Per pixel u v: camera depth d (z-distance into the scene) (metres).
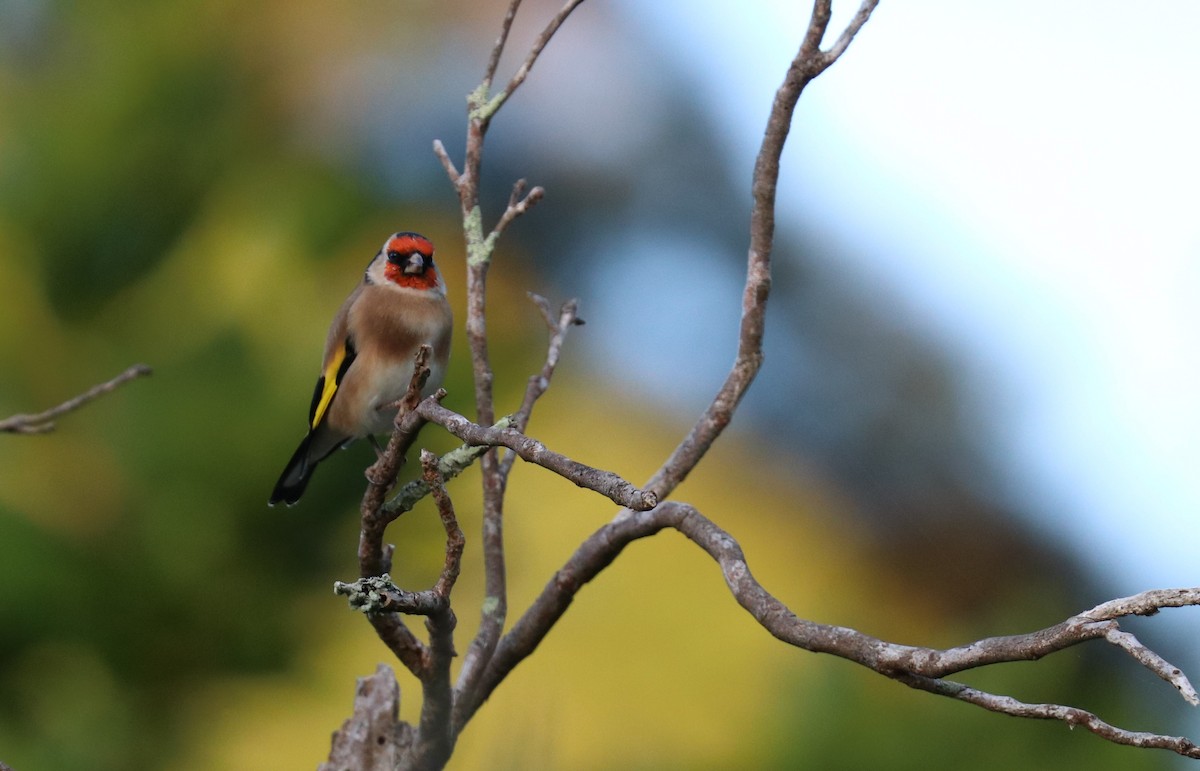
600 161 23.52
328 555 8.48
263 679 8.52
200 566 8.12
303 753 8.73
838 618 15.00
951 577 18.88
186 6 9.24
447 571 4.84
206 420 8.11
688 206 23.94
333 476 8.66
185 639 8.25
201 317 8.76
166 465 8.09
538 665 14.50
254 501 8.23
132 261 8.80
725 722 13.90
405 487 5.14
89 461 8.27
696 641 14.59
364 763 5.40
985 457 19.94
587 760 11.59
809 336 21.98
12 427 6.30
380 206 9.89
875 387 21.25
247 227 9.13
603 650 14.73
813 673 8.22
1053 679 7.86
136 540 8.10
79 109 8.87
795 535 19.55
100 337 8.62
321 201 9.38
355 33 17.86
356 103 17.95
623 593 15.20
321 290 9.25
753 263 6.13
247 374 8.37
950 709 7.81
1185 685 3.61
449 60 21.33
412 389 4.90
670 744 13.27
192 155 8.94
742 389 6.11
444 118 21.66
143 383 8.34
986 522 19.08
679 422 21.23
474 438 4.59
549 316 6.75
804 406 21.16
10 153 8.79
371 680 5.52
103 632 8.12
